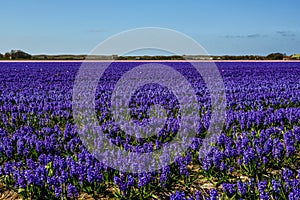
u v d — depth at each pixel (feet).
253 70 119.55
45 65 149.18
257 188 21.91
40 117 41.22
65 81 81.56
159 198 22.81
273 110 45.83
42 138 32.76
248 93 60.85
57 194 20.97
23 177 22.34
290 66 143.33
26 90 62.85
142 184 21.76
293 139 31.19
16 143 29.94
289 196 19.34
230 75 99.55
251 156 25.27
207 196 22.06
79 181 22.90
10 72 108.06
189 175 25.22
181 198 19.31
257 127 36.27
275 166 27.07
